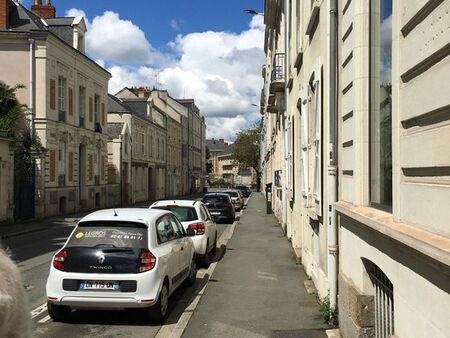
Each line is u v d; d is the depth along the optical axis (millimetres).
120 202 44812
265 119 52531
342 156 6566
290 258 13430
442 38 2986
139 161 51469
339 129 6801
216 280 10578
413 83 3570
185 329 7086
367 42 5508
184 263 9336
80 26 36656
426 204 3355
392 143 4215
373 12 5410
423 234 3244
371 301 5199
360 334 5195
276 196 27609
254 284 10070
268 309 8070
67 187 32719
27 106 27625
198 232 12375
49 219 28375
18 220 26656
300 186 12508
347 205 5922
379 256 4465
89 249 7477
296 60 11789
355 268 5539
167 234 8656
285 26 17469
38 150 27562
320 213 8117
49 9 38531
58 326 7441
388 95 4836
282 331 6859
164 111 72438
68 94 32938
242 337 6684
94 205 38094
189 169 86062
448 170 3014
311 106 9781
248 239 18031
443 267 2795
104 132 40719
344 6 6297
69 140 33031
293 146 14398
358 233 5355
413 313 3488
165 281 7922
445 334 2896
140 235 7680
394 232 3656
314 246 9539
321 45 8133
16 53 29156
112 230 7707
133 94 65125
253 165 95250
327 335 6469
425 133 3361
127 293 7285
